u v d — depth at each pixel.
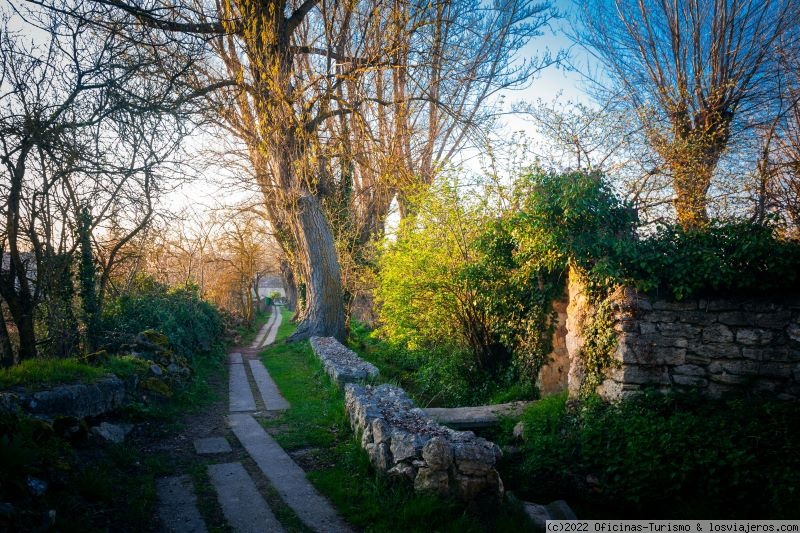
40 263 8.73
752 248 6.30
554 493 6.51
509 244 10.29
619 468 6.12
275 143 14.74
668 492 5.82
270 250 38.50
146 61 7.11
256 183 18.62
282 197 16.86
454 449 5.08
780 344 6.31
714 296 6.65
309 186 15.23
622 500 6.06
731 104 14.07
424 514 4.68
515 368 10.59
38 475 4.25
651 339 6.78
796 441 5.65
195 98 7.83
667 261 6.72
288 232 23.75
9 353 8.34
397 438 5.38
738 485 5.58
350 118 15.88
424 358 13.31
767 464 5.60
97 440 5.78
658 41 15.46
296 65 17.88
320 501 5.16
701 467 5.80
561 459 6.67
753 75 14.05
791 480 5.32
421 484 4.99
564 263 8.45
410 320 12.48
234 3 11.99
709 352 6.60
